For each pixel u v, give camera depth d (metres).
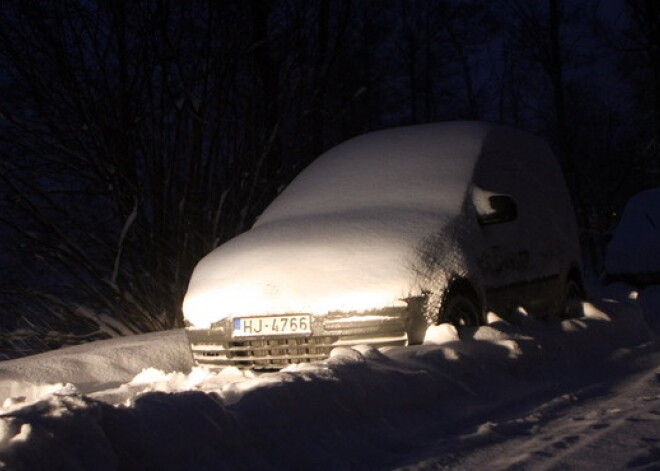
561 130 32.38
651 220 15.48
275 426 4.01
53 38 9.60
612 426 4.15
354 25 13.58
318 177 7.49
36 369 6.37
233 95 10.94
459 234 6.27
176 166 10.38
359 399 4.48
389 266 5.79
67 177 10.61
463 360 5.37
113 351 6.89
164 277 9.81
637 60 29.22
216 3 10.59
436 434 4.46
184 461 3.65
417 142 7.46
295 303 5.81
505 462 3.69
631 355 6.91
